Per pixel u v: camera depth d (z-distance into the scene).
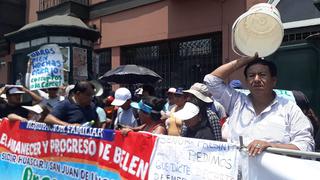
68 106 4.72
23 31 8.27
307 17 6.28
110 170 3.80
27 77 7.34
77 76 7.77
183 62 10.48
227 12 9.36
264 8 2.89
